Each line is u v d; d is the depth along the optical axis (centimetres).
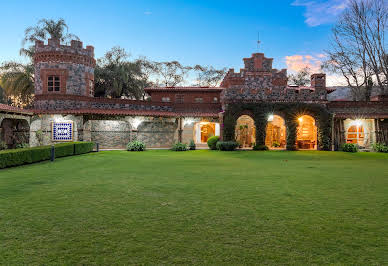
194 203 622
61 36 3597
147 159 1698
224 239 412
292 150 2608
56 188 786
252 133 2972
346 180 942
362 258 353
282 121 2984
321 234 435
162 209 572
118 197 677
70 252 367
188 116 2795
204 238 416
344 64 3572
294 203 625
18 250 373
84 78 2691
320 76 2756
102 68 3884
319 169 1252
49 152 1633
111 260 344
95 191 746
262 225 475
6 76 3331
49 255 358
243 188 793
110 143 2770
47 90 2577
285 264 335
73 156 1883
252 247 384
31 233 435
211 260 344
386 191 759
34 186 815
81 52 2667
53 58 2567
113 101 2731
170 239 412
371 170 1222
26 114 2370
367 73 3444
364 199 666
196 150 2581
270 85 2767
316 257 354
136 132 2678
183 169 1227
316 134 2705
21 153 1351
